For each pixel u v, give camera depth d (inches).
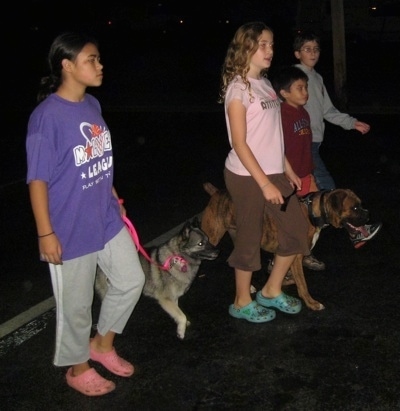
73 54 115.7
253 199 153.2
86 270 127.3
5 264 226.5
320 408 132.8
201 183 336.8
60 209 121.2
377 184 321.1
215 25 1278.3
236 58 146.7
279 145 153.7
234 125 144.9
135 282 133.2
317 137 207.2
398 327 167.3
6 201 316.5
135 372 149.2
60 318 129.0
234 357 154.5
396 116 532.7
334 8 556.1
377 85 686.5
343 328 167.2
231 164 154.7
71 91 119.0
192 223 164.7
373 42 1103.0
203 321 174.2
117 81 775.1
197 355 156.3
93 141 121.6
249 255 159.9
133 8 1343.5
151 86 736.3
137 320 176.6
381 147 409.4
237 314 172.2
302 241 161.2
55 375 149.7
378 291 190.7
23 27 1261.1
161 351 158.9
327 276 203.2
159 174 360.5
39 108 116.6
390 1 1152.2
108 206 129.8
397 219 261.7
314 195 173.2
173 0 1342.3
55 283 126.1
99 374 148.1
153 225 265.0
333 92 658.2
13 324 177.8
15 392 142.9
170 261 163.3
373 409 132.0
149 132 498.9
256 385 142.2
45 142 114.8
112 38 1179.3
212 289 196.9
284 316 174.2
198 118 561.0
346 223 169.3
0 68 910.4
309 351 155.8
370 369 146.9
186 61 888.9
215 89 704.4
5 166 398.3
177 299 172.2
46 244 117.8
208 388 141.8
